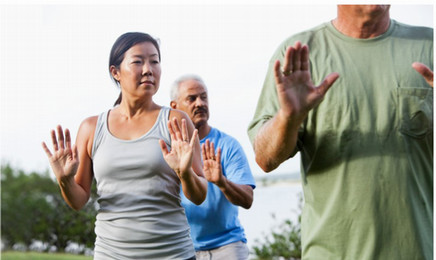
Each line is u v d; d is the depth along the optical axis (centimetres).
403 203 210
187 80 364
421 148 215
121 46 267
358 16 219
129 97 265
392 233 209
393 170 211
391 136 213
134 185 254
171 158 241
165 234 253
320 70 224
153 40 271
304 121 221
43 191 937
